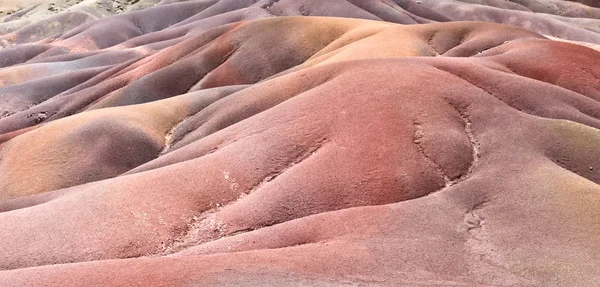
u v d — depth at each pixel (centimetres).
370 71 2733
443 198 1891
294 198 2034
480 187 1933
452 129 2289
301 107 2591
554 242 1611
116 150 3628
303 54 5588
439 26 5034
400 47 4475
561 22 11669
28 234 2088
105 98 5444
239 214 2045
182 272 1324
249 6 11425
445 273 1456
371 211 1791
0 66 9975
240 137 2628
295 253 1484
